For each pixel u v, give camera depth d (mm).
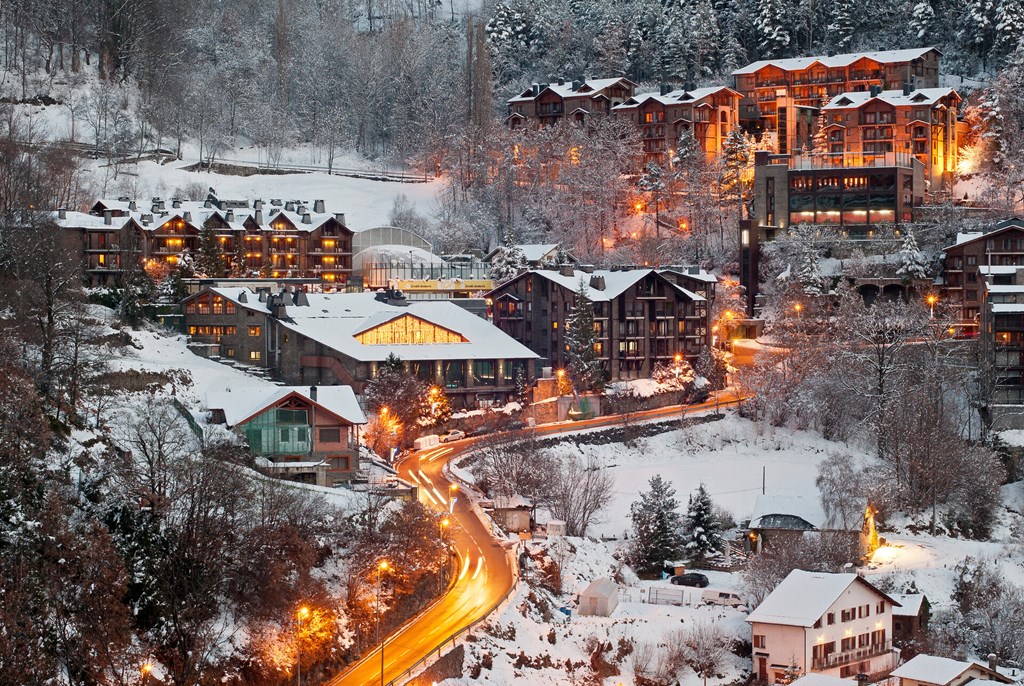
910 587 131500
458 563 122000
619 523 147375
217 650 95812
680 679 114000
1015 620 123312
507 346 182375
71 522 99938
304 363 170375
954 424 175000
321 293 192500
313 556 107688
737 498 158250
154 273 197125
